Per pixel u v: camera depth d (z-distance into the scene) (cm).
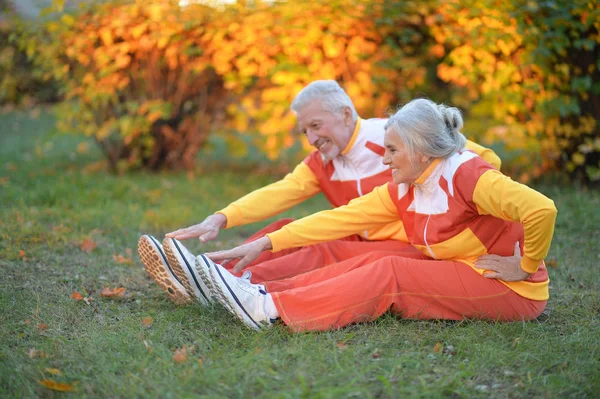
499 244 279
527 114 588
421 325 285
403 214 295
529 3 519
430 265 284
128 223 481
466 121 611
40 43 639
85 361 249
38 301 311
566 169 605
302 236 300
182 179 646
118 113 656
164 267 302
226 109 665
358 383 230
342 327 281
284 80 572
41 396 226
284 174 688
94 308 314
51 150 822
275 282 294
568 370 244
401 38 582
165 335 277
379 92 604
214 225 325
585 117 575
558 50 520
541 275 290
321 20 556
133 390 225
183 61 621
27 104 1077
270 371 236
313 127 333
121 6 599
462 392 225
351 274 280
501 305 283
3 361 246
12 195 538
